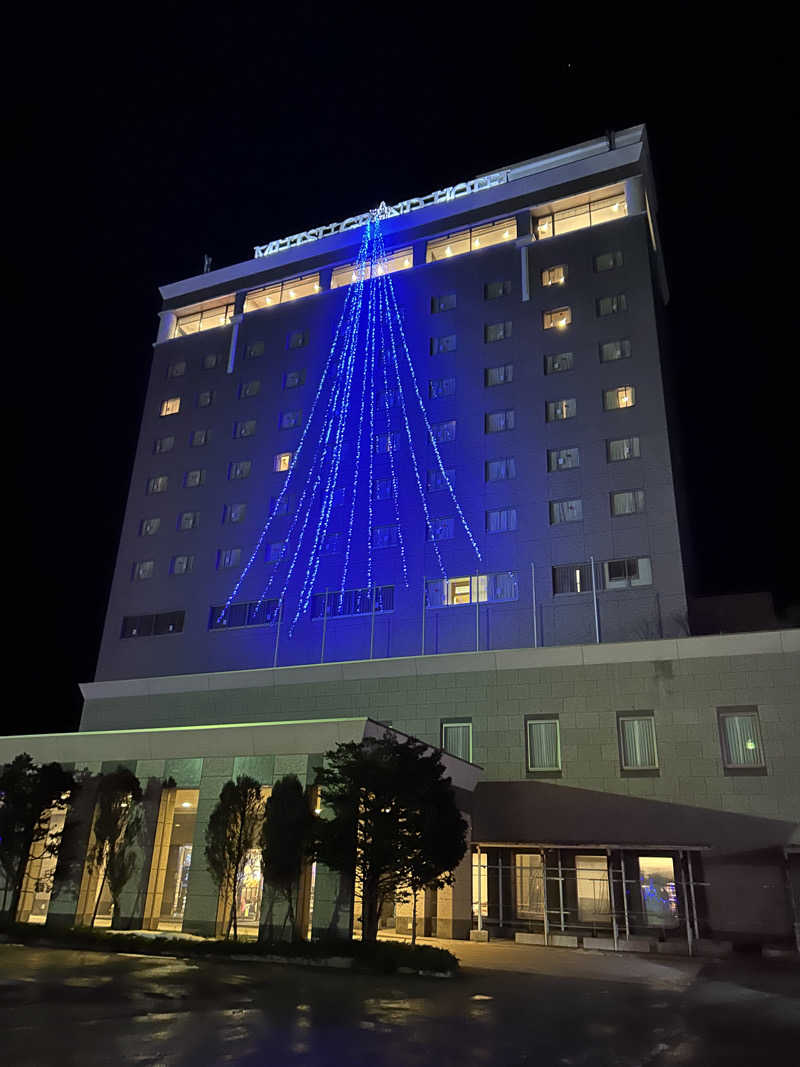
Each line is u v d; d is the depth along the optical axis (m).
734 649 30.22
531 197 44.72
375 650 38.19
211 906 22.84
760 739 28.91
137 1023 11.45
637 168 42.66
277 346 48.50
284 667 37.41
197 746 25.47
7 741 29.00
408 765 21.16
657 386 37.72
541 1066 10.02
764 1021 13.69
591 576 35.56
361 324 46.38
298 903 22.02
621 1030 12.55
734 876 27.59
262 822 23.09
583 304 40.94
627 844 27.67
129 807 25.25
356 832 20.77
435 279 45.41
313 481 43.47
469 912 28.59
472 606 37.09
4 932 22.20
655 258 44.41
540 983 17.81
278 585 41.91
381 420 43.03
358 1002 14.16
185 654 42.62
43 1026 10.98
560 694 32.22
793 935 26.16
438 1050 10.65
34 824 25.34
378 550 40.06
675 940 25.86
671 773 29.61
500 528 37.97
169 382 51.00
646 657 31.39
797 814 27.55
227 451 46.84
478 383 41.53
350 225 51.09
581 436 38.12
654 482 36.03
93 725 41.16
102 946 20.77
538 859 30.16
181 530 45.91
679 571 34.19
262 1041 10.70
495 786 31.83
